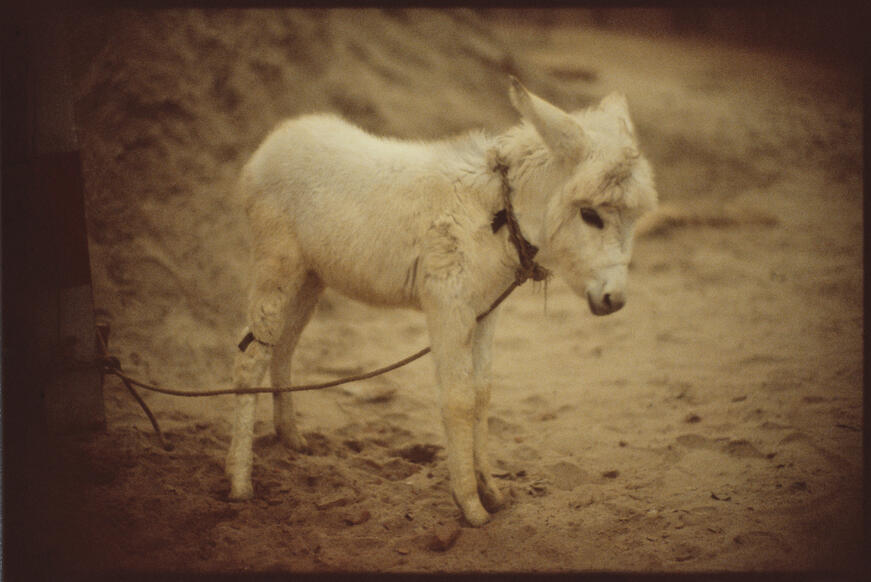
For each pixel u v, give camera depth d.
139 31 10.00
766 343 8.91
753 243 13.89
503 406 7.29
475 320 4.84
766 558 4.54
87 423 5.89
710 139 20.22
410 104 15.41
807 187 17.91
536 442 6.41
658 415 6.92
